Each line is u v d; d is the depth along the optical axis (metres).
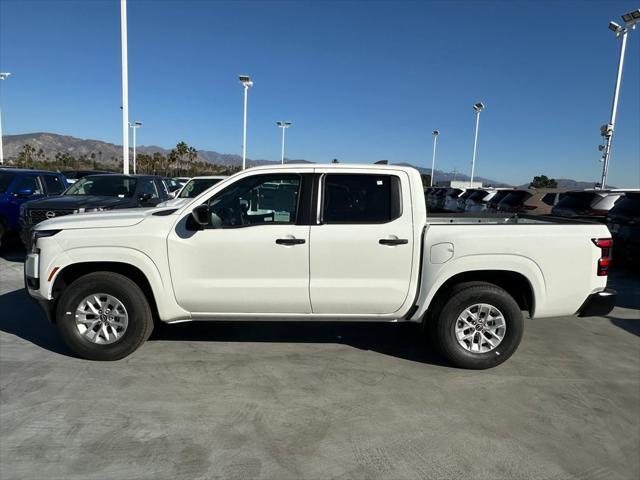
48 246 4.30
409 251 4.32
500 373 4.39
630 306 7.02
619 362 4.74
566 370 4.50
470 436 3.30
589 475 2.91
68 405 3.61
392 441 3.22
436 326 4.42
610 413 3.69
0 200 9.50
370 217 4.36
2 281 7.47
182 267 4.32
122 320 4.39
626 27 21.22
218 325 5.62
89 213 4.83
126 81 18.03
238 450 3.08
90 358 4.43
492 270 4.38
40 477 2.76
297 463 2.96
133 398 3.74
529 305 4.48
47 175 10.80
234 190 4.41
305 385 4.04
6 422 3.35
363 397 3.85
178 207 4.73
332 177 4.40
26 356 4.53
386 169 4.44
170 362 4.46
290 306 4.39
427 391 3.98
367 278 4.34
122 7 17.47
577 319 6.28
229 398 3.78
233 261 4.30
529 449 3.17
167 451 3.05
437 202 31.11
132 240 4.28
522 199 15.69
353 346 5.01
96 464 2.90
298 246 4.28
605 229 4.45
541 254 4.30
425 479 2.83
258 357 4.64
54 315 4.55
